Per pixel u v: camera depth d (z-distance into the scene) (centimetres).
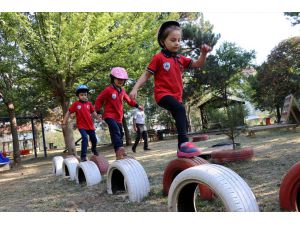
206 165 286
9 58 1274
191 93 2548
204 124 2297
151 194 451
